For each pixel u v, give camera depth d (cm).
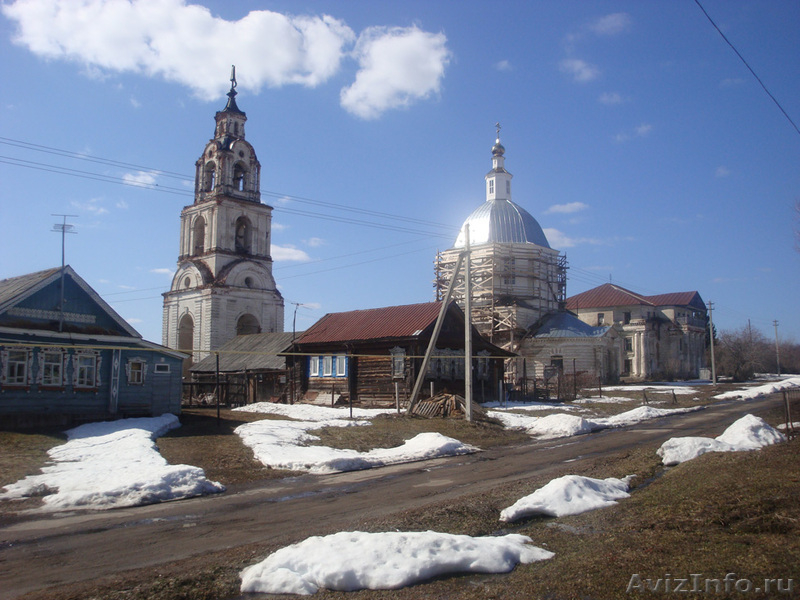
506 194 6975
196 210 6844
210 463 1812
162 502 1352
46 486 1422
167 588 764
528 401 4181
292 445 2125
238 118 7062
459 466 1836
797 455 1431
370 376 3791
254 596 747
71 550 973
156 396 2911
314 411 3375
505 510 1098
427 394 3584
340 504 1304
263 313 6788
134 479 1434
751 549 828
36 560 921
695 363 9006
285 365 4312
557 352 6059
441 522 1052
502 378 4172
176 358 3016
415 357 3531
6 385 2400
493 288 6197
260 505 1310
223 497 1408
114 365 2742
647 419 3200
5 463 1652
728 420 2970
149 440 2064
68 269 2625
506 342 6175
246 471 1730
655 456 1741
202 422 2834
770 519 952
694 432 2519
